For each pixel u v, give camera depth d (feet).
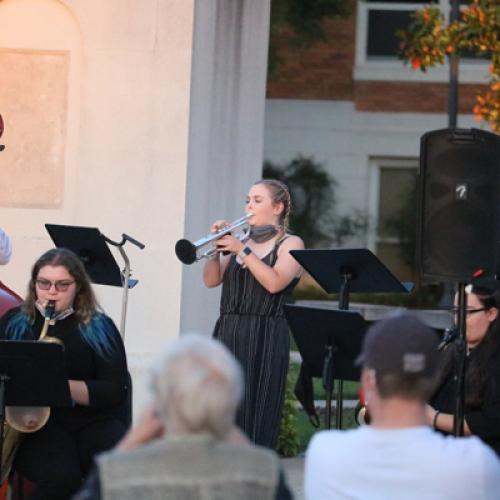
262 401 48.26
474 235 45.19
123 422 44.86
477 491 25.71
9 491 44.45
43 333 43.50
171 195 62.28
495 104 86.63
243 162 68.39
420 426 26.23
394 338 25.98
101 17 62.59
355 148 141.59
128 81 62.54
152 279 61.98
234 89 67.92
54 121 62.85
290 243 48.88
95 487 23.94
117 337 44.27
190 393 23.41
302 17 114.62
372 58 143.64
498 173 45.34
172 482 23.63
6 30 62.95
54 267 43.32
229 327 48.85
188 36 62.59
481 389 39.32
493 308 40.50
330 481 26.43
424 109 141.69
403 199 141.49
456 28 86.89
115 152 62.49
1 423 40.60
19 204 62.69
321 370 45.47
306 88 142.00
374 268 47.34
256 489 23.89
